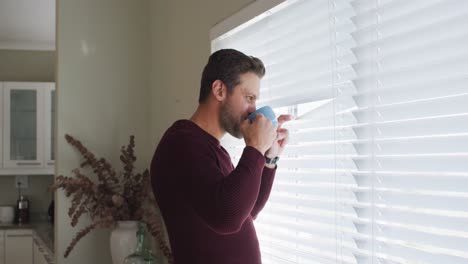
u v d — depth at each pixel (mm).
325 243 1596
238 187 1195
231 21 2070
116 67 3055
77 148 2893
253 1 1934
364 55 1404
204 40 2373
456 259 1134
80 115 2965
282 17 1805
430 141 1195
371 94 1375
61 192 2891
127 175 2826
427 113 1214
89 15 3012
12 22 4516
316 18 1639
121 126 3049
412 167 1251
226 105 1396
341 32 1522
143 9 3137
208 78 1419
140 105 3096
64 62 2943
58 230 2871
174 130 1387
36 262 4488
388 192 1320
